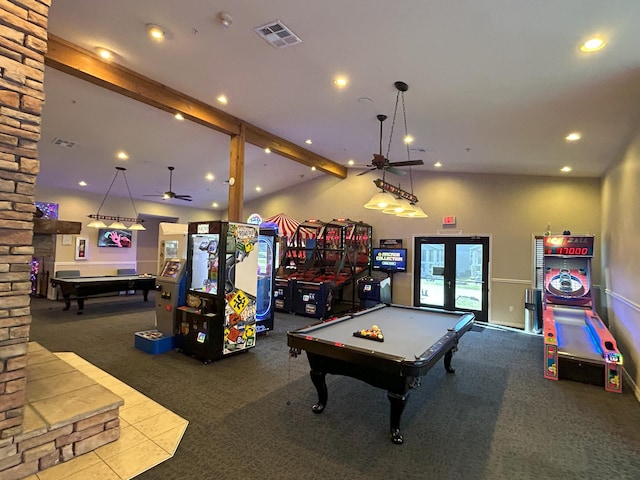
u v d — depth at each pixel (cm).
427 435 291
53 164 789
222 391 372
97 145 703
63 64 401
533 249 736
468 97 402
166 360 466
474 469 246
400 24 293
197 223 504
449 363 446
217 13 317
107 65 440
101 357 474
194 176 938
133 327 637
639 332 394
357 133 624
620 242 500
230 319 483
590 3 230
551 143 505
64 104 552
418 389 391
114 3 324
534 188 739
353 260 871
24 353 222
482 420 319
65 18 354
